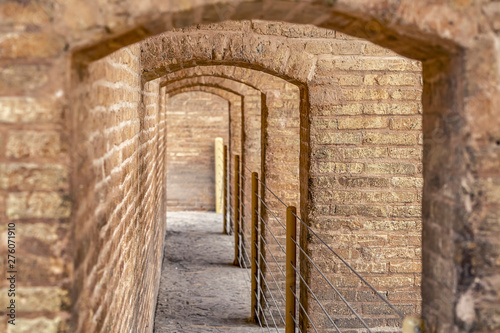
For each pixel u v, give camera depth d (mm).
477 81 1508
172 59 3438
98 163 1719
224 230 9500
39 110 1337
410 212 3684
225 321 5332
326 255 3693
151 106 4465
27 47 1334
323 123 3617
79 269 1449
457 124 1557
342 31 1737
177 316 5410
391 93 3615
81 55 1420
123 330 2506
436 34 1490
